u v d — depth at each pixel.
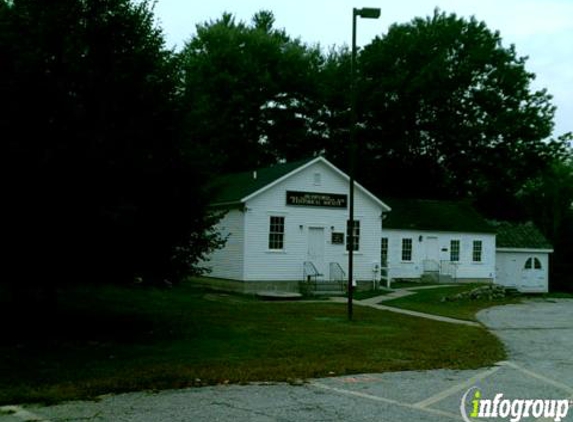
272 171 32.62
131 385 9.85
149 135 14.68
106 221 13.45
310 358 13.04
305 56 54.62
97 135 13.57
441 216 41.25
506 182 50.34
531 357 14.24
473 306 29.12
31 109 13.36
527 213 60.25
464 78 48.41
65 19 13.98
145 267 14.91
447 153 49.97
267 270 30.41
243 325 18.20
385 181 52.00
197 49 52.88
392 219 38.81
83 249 13.76
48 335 14.79
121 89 14.38
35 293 16.75
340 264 32.34
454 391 10.29
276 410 8.64
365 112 49.69
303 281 31.06
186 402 8.98
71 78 13.84
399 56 50.22
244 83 50.09
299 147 52.12
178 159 15.03
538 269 46.25
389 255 38.25
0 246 13.27
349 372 11.64
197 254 15.80
